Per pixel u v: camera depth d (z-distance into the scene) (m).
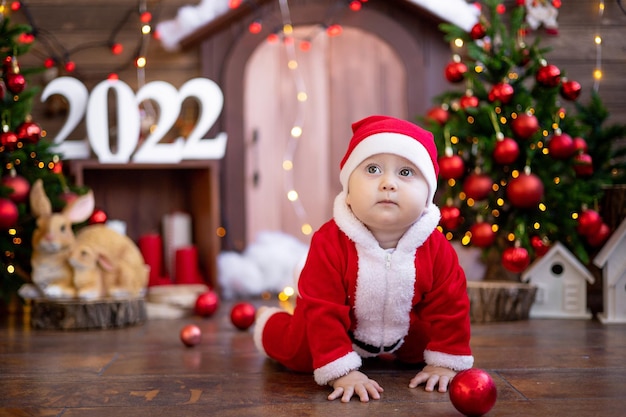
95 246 2.43
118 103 2.95
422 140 1.45
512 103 2.48
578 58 3.24
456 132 2.52
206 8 3.10
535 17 3.19
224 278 3.08
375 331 1.51
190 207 3.31
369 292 1.43
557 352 1.85
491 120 2.47
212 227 2.97
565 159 2.41
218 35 3.19
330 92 3.23
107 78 3.17
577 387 1.48
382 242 1.46
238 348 1.97
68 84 2.98
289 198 3.22
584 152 2.51
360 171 1.42
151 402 1.40
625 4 3.21
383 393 1.43
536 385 1.49
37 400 1.43
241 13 3.13
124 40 3.18
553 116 2.49
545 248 2.44
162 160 2.97
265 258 3.12
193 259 2.95
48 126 3.13
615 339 2.04
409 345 1.62
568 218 2.42
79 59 3.17
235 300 3.04
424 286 1.46
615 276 2.34
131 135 2.95
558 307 2.48
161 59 3.19
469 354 1.48
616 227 2.49
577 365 1.69
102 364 1.77
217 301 2.59
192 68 3.20
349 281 1.44
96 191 3.24
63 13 3.17
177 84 3.20
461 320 1.47
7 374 1.67
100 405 1.38
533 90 2.54
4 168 2.53
